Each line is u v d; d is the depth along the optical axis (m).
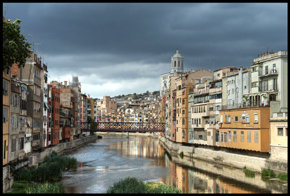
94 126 153.00
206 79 86.38
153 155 83.19
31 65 58.78
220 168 57.12
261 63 56.78
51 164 48.81
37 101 61.81
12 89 42.41
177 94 90.38
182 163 65.56
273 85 53.28
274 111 50.12
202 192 39.22
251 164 50.59
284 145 44.88
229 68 79.06
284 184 41.38
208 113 71.44
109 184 44.28
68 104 109.88
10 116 40.69
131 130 137.38
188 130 81.62
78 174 52.16
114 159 73.94
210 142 66.31
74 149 99.12
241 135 54.69
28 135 52.88
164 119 135.12
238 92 63.06
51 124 75.19
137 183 37.56
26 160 49.09
